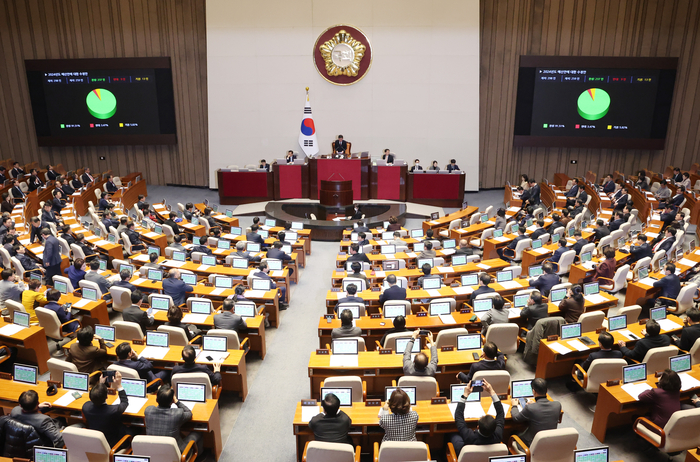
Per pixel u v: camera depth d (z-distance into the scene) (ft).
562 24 61.00
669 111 60.08
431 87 62.49
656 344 21.27
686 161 62.49
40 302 26.63
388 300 26.55
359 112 63.62
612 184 56.03
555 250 35.76
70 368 19.77
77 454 16.10
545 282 29.07
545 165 66.13
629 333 23.59
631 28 60.03
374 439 18.47
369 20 61.11
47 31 63.82
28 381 19.70
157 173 69.05
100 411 17.01
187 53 63.98
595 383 20.51
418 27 60.95
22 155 67.87
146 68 63.26
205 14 62.59
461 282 29.66
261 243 39.63
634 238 36.91
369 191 58.23
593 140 61.93
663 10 58.95
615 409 18.89
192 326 24.94
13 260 32.48
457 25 60.64
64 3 63.00
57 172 64.03
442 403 18.40
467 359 21.34
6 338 23.76
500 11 61.21
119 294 27.96
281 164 58.39
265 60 62.64
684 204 51.06
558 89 61.00
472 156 64.28
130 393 18.78
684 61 59.77
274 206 56.54
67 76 63.46
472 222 46.57
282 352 27.43
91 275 29.78
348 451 14.99
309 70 62.59
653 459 18.92
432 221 48.08
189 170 68.28
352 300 26.02
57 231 40.93
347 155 58.80
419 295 28.04
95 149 68.33
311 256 44.24
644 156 63.87
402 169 57.26
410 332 21.93
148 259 34.78
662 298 28.19
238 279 31.76
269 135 64.75
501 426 16.08
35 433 16.51
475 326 25.46
